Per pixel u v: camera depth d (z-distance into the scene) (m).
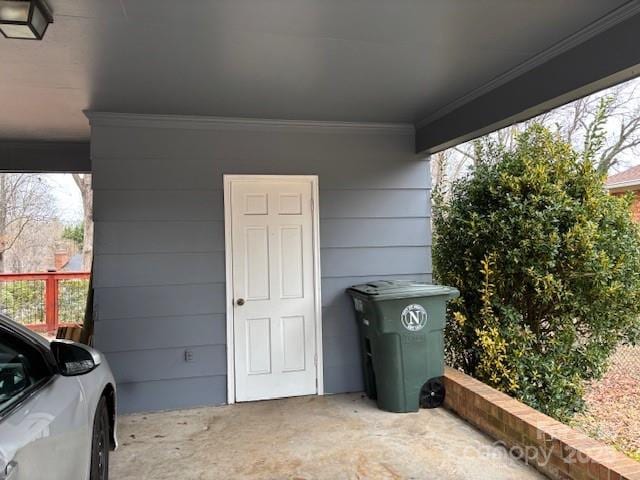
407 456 3.18
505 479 2.84
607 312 4.55
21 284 7.84
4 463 1.23
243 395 4.40
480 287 4.73
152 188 4.27
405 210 4.84
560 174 4.67
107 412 2.65
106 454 2.58
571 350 4.61
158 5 2.31
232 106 4.05
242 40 2.74
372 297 3.91
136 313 4.21
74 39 2.68
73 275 8.04
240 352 4.41
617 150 9.15
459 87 3.65
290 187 4.57
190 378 4.30
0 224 13.73
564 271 4.53
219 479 2.92
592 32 2.65
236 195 4.45
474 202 4.98
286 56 2.98
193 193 4.35
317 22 2.52
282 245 4.54
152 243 4.26
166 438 3.57
